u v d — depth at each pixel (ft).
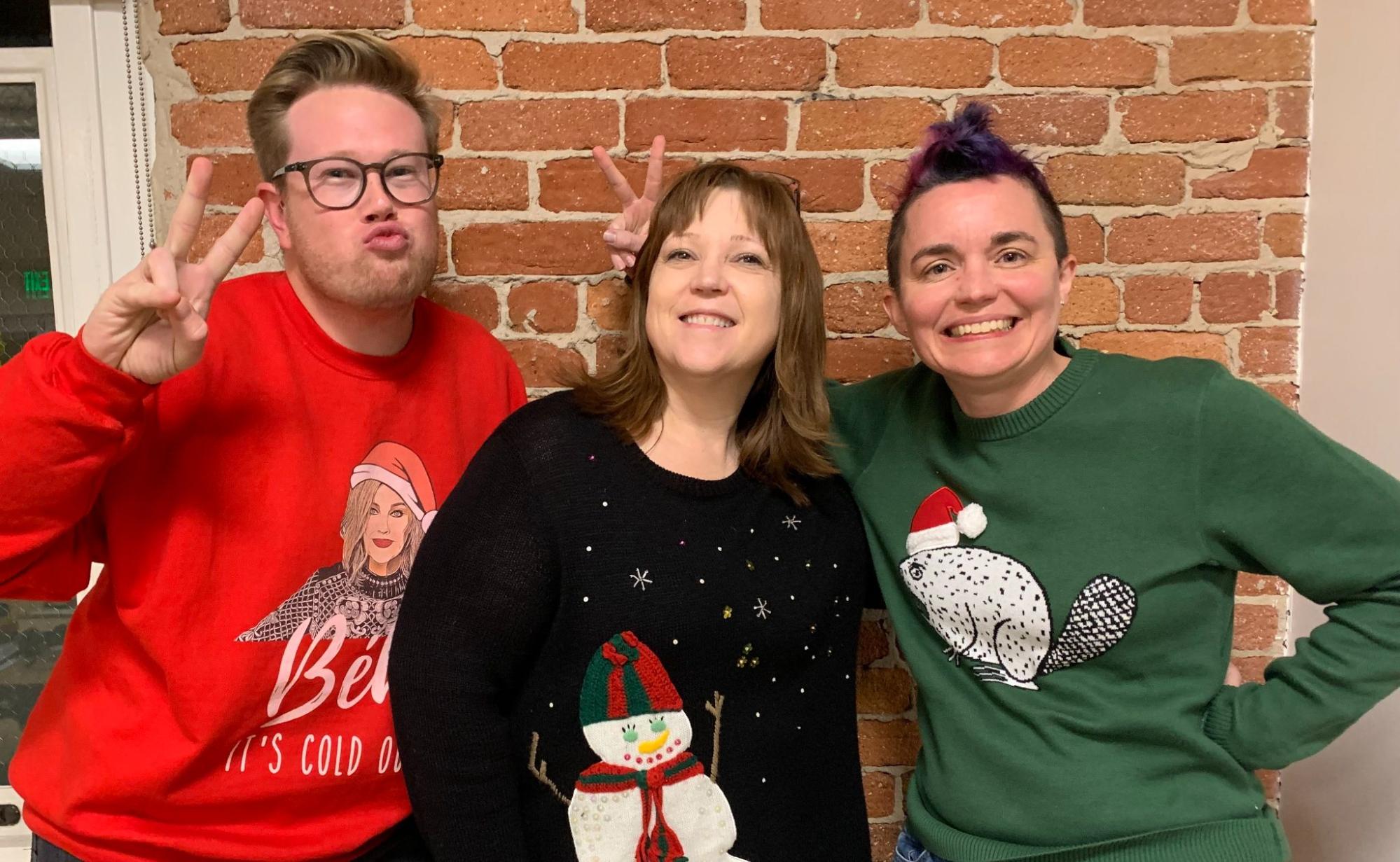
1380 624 2.94
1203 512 3.09
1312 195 4.34
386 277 3.17
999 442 3.30
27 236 4.55
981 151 3.18
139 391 2.62
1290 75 4.33
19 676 4.71
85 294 4.52
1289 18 4.32
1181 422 3.08
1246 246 4.40
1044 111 4.34
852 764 3.47
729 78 4.29
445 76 4.22
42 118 4.42
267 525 3.11
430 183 3.35
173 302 2.47
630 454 3.17
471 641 2.86
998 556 3.27
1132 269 4.42
